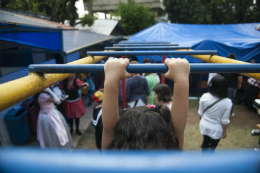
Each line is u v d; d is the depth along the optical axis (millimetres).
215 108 2305
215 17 16469
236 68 745
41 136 2873
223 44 5598
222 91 2256
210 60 1382
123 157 180
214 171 165
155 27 8273
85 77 5602
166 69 742
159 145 644
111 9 34281
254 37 6746
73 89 3572
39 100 2783
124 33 19672
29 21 3041
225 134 2402
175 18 18750
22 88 622
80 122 4496
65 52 4074
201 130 2508
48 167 156
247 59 5621
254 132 3701
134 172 165
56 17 9555
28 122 3832
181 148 834
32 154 165
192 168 165
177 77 708
